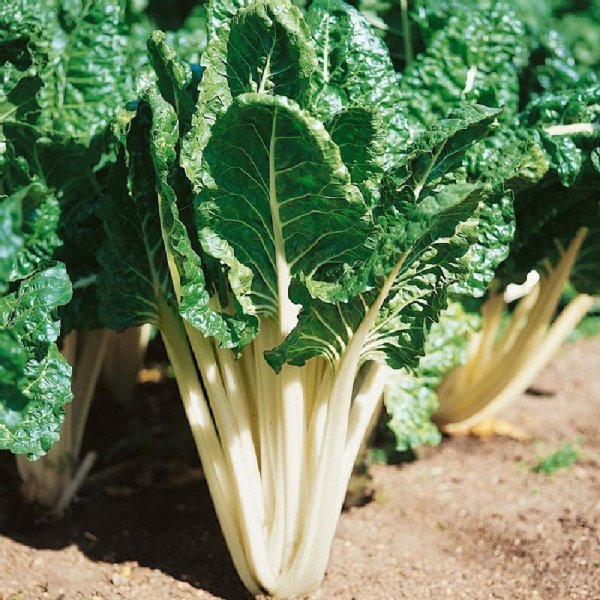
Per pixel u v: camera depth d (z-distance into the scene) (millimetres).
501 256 1352
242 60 1241
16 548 1422
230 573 1408
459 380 1740
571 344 2242
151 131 1243
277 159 1205
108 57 1428
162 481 1618
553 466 1688
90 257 1410
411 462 1713
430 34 1548
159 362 1997
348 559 1432
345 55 1320
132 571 1407
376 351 1298
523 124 1434
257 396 1324
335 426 1292
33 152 1384
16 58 1381
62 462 1479
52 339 1257
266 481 1334
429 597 1376
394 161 1319
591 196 1472
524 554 1471
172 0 2229
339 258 1258
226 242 1247
